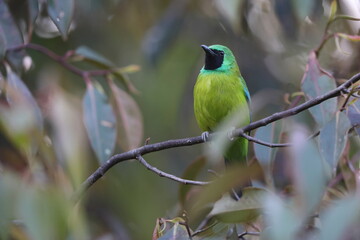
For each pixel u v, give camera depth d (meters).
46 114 10.78
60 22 9.17
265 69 14.53
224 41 14.94
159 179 14.45
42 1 12.90
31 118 6.20
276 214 5.75
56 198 5.54
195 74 15.56
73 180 9.30
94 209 13.30
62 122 9.82
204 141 8.51
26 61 13.05
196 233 7.82
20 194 5.51
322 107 8.77
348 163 8.73
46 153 9.53
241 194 7.59
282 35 13.41
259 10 13.27
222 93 10.84
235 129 8.31
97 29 14.16
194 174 9.52
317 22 12.11
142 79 14.74
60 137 9.64
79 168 9.37
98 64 10.82
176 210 9.73
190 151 15.12
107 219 13.14
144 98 14.76
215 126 11.17
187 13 14.44
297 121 10.27
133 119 10.55
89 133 9.76
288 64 14.23
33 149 7.71
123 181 13.98
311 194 5.61
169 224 8.21
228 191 7.58
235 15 9.49
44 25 13.32
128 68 10.77
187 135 15.22
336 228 5.61
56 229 5.46
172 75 15.05
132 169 14.12
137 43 14.69
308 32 12.70
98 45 14.28
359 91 8.29
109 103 10.05
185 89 15.15
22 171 9.30
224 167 10.97
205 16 14.99
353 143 9.78
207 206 8.92
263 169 8.80
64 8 9.19
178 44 15.12
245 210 7.59
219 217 7.71
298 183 5.67
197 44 15.12
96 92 10.09
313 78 9.17
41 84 12.45
